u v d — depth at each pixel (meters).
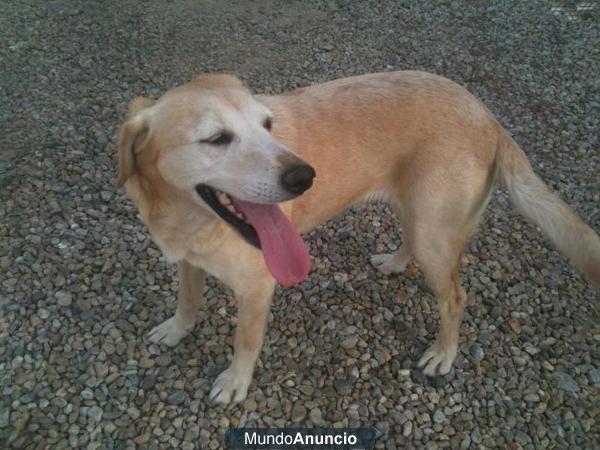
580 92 1.68
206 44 1.77
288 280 0.69
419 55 1.81
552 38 1.95
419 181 0.84
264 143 0.66
